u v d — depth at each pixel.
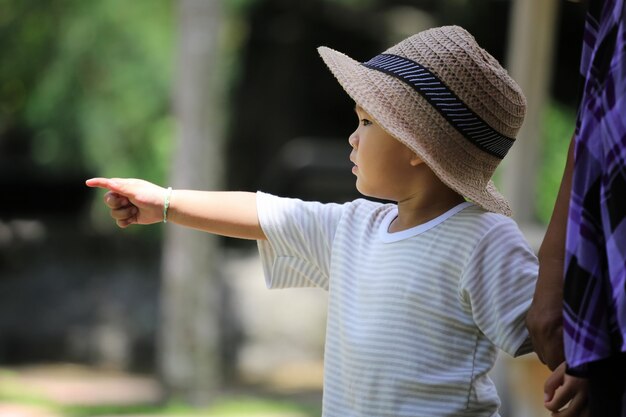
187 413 16.53
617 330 2.95
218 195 4.13
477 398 3.64
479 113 3.72
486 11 25.80
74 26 21.28
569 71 26.59
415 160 3.78
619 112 2.98
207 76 16.92
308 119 29.73
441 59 3.73
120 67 21.31
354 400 3.77
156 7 21.45
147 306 21.88
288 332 21.70
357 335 3.77
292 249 4.11
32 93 22.55
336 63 3.97
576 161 3.11
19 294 22.12
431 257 3.70
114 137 21.56
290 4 26.94
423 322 3.67
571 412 3.27
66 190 28.02
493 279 3.58
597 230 3.05
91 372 20.62
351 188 28.12
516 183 12.01
